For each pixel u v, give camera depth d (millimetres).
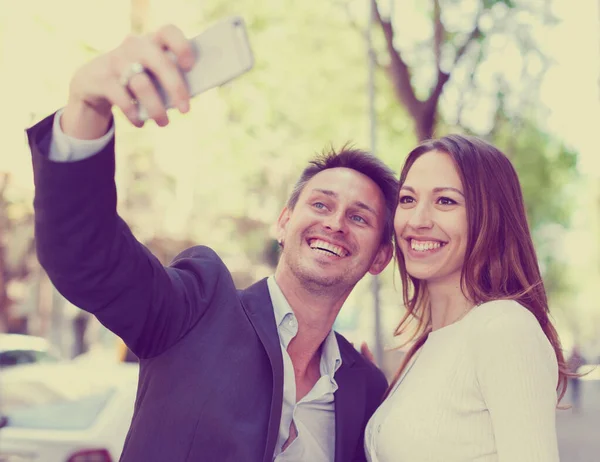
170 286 2373
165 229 22812
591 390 25062
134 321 2203
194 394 2455
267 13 15836
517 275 2932
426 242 2992
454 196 2949
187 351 2496
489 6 10586
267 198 22891
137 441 2455
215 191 22000
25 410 5496
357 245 3127
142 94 1556
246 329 2625
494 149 3018
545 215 18484
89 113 1772
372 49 13406
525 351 2586
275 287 3070
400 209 3088
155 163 21906
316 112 17219
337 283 3070
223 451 2432
